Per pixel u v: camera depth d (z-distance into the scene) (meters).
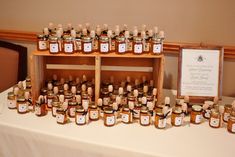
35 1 1.98
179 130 1.40
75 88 1.61
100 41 1.50
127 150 1.22
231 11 1.73
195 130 1.41
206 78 1.66
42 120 1.45
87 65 1.81
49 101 1.56
